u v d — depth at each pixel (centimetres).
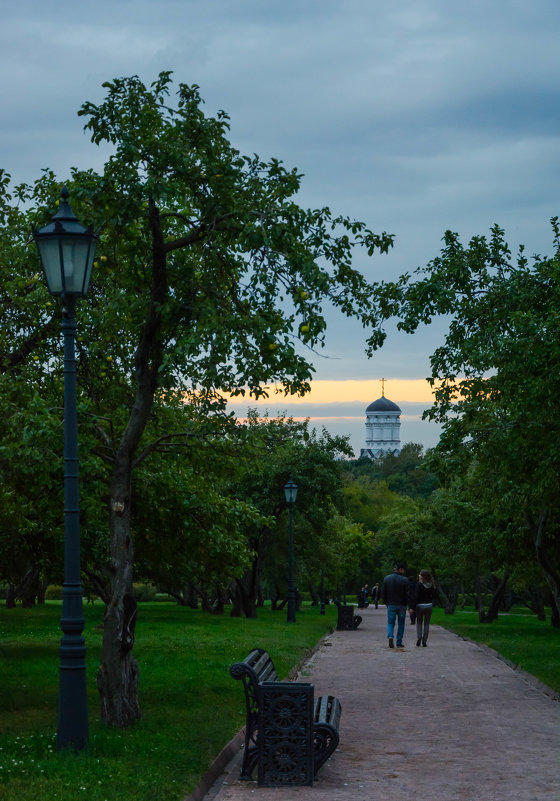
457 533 4297
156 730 1041
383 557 9338
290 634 2861
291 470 4259
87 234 957
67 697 923
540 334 1477
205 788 840
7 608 5053
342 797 810
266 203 1127
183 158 1102
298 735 864
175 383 1162
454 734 1120
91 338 1411
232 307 1178
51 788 750
